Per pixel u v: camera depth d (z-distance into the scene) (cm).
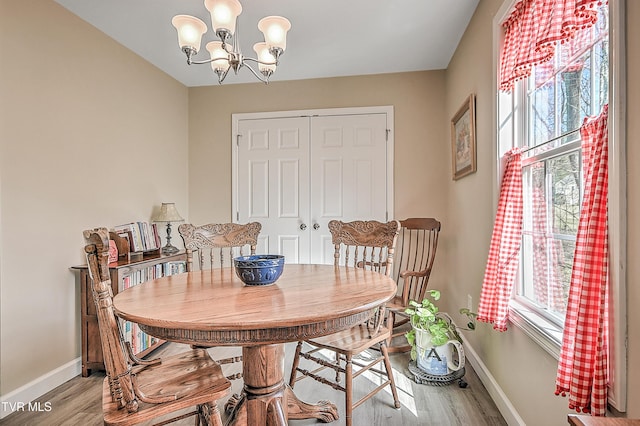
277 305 117
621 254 98
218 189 374
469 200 252
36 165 208
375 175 347
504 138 189
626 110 97
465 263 264
